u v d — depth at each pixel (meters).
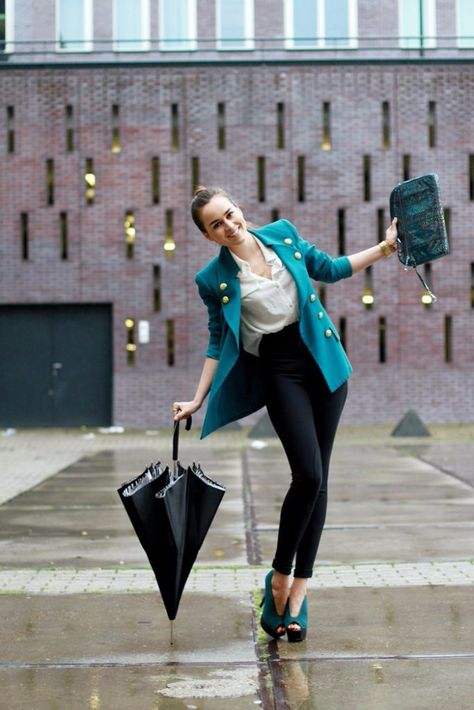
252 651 4.79
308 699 4.07
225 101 26.34
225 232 4.71
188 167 26.30
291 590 5.00
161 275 26.23
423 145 26.41
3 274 26.36
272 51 26.53
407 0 26.48
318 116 26.36
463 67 26.45
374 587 6.20
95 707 4.01
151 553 4.80
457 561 7.11
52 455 17.84
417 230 4.79
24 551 7.81
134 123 26.36
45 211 26.34
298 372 4.83
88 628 5.27
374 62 26.34
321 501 5.00
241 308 4.79
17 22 26.52
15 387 26.70
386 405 26.17
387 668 4.47
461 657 4.61
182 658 4.69
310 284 4.80
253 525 9.05
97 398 26.70
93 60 26.55
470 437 21.30
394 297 26.23
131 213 26.34
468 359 26.28
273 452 17.62
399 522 9.06
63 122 26.34
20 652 4.81
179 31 26.47
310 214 26.30
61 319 26.66
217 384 4.79
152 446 19.91
